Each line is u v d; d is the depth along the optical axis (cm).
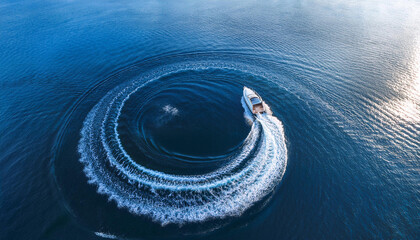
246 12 10806
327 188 3425
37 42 8231
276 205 3203
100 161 3881
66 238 2888
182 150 4106
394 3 11494
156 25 9462
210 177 3584
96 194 3359
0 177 3688
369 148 4000
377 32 8294
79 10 11638
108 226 2975
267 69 6375
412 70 6006
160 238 2845
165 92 5556
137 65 6756
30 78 6209
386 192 3356
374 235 2894
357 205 3209
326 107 4928
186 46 7719
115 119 4784
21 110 5088
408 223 2998
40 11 11581
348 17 9856
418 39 7594
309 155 3922
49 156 4025
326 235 2898
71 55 7319
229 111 4956
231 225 2975
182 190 3391
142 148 4128
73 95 5547
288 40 7931
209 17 10206
